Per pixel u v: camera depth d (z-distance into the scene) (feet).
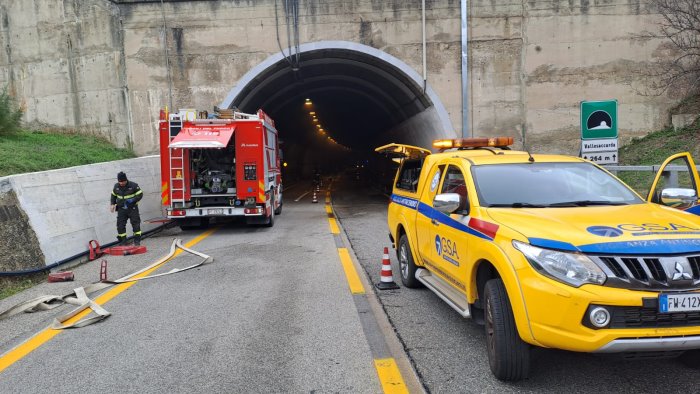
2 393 12.91
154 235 44.16
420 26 61.93
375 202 76.74
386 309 19.48
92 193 36.83
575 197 15.46
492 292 12.57
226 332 17.19
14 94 66.64
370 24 62.13
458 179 17.61
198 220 45.75
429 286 18.60
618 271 10.71
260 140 43.62
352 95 108.17
